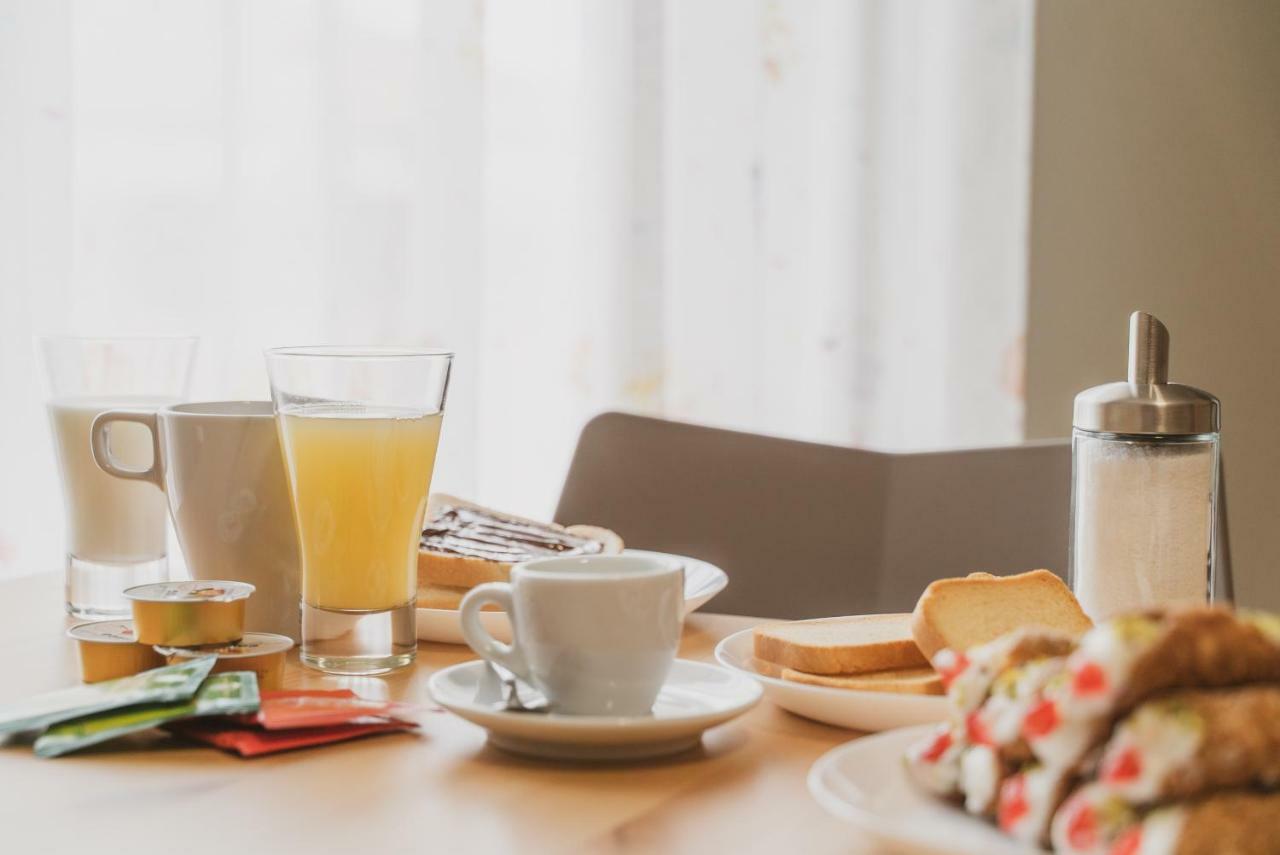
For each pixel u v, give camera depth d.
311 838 0.55
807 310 2.39
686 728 0.65
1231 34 2.48
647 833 0.56
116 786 0.62
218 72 1.78
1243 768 0.43
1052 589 0.83
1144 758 0.44
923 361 2.52
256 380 1.83
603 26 2.13
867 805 0.53
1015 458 1.43
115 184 1.74
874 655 0.78
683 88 2.25
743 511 1.48
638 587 0.67
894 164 2.41
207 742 0.69
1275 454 2.53
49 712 0.69
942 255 2.50
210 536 0.91
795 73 2.35
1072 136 2.53
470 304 1.95
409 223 1.92
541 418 2.14
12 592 1.12
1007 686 0.52
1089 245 2.54
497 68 2.07
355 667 0.83
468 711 0.65
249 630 0.92
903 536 1.44
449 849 0.54
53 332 1.66
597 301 2.15
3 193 1.63
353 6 1.87
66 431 0.98
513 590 0.69
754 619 1.07
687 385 2.26
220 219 1.79
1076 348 2.55
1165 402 0.95
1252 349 2.52
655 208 2.16
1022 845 0.49
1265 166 2.50
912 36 2.45
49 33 1.64
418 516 0.85
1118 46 2.50
